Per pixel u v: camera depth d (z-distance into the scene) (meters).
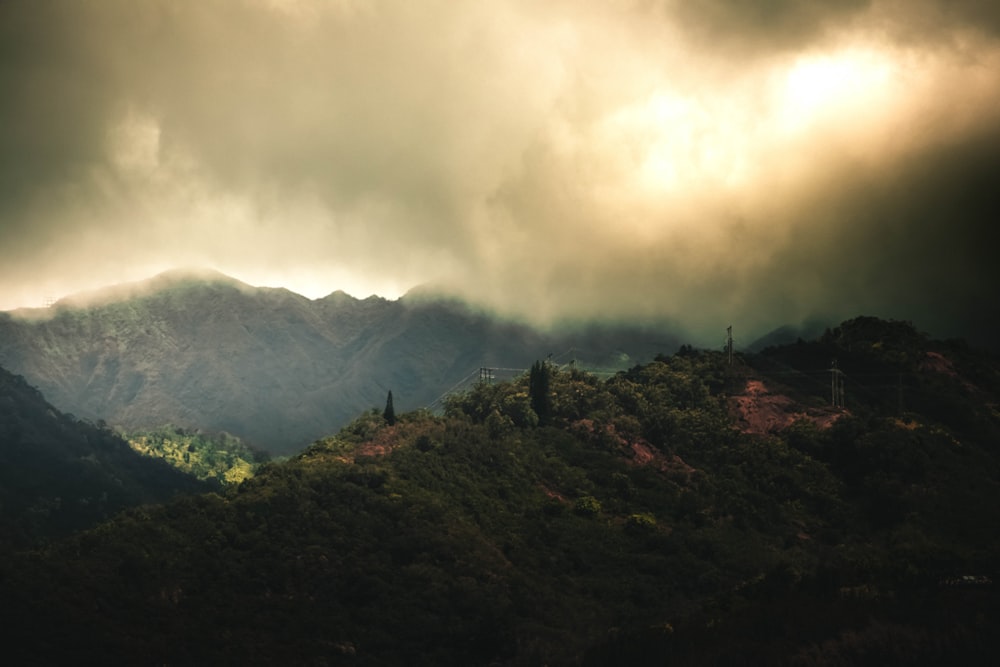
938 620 88.69
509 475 134.62
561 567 116.25
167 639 94.75
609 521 128.75
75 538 113.31
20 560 106.62
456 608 103.94
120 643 92.50
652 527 125.75
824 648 86.25
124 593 101.06
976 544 124.81
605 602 110.00
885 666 83.19
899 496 133.38
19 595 97.62
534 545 120.19
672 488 137.62
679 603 109.06
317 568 108.31
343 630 99.56
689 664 85.62
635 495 134.38
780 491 137.88
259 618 100.19
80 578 101.75
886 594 96.06
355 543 112.69
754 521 131.38
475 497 127.62
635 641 91.44
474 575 109.69
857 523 132.62
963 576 100.25
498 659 96.19
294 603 103.25
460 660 96.31
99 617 96.25
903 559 107.75
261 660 92.81
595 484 137.00
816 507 136.12
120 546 108.75
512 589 108.56
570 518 127.12
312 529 114.81
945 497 135.00
